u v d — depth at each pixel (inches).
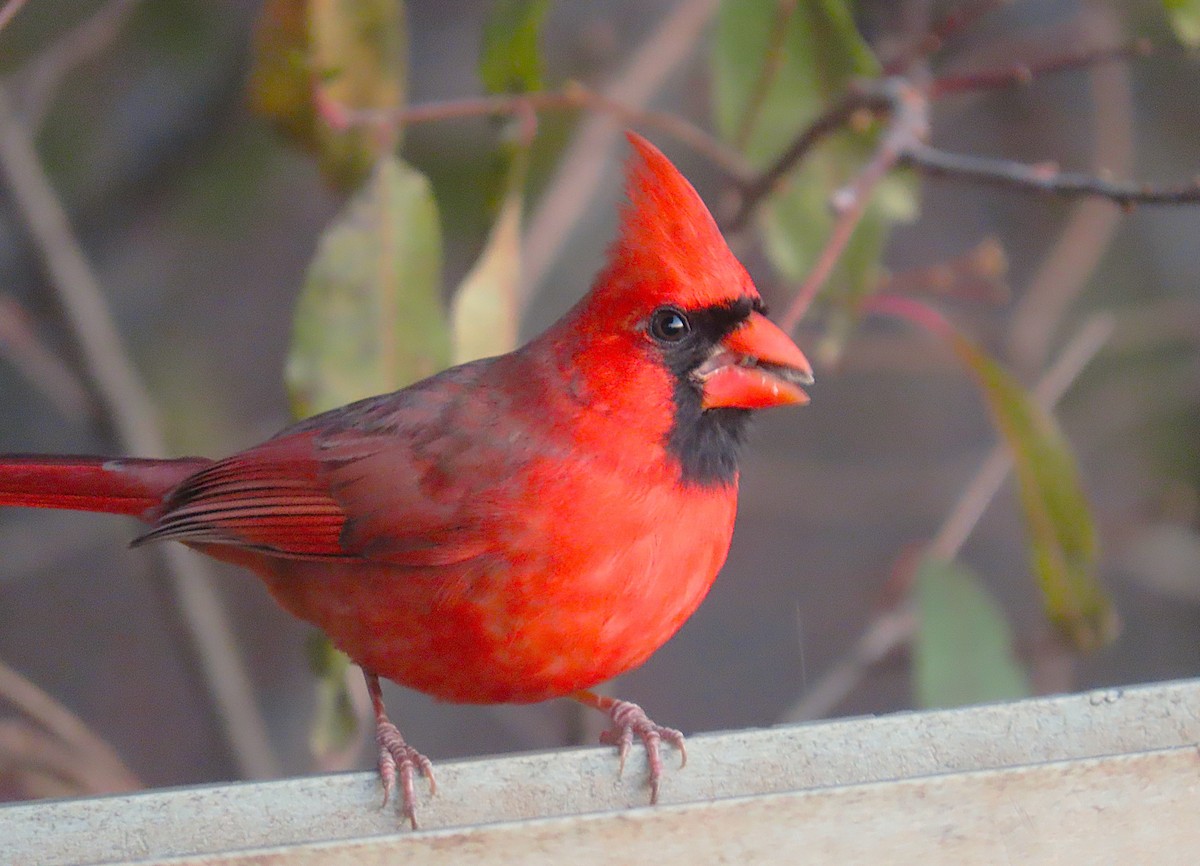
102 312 396.2
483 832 182.9
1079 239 453.4
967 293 405.4
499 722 553.3
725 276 231.1
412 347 283.7
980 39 464.4
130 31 431.5
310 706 499.8
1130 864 192.1
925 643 317.7
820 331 501.0
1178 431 479.5
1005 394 312.3
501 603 228.5
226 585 537.0
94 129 449.4
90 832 185.8
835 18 313.4
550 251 402.3
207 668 398.6
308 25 281.0
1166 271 503.5
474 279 282.5
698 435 233.5
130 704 550.0
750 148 323.3
